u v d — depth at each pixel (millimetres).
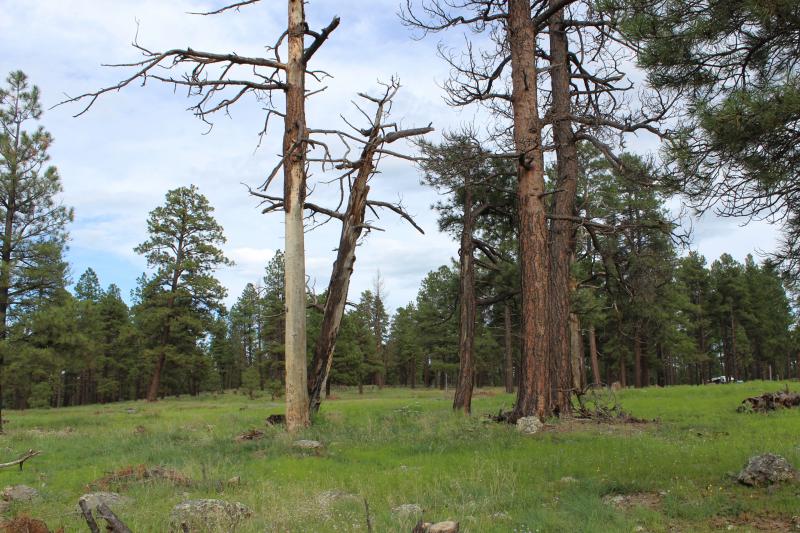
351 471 9812
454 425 15102
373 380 92438
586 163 28625
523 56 15602
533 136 15305
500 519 6582
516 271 24578
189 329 45062
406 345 77562
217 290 44719
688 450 10703
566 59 18109
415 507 6988
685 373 76250
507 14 16016
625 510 6895
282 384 48062
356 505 7262
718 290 58688
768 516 6418
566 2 14953
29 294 24234
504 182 21453
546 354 15430
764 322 59125
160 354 43875
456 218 23422
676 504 6910
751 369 76188
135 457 12156
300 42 16672
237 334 80125
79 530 6555
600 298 38125
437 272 57625
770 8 6738
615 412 16812
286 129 16547
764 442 11336
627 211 28109
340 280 18516
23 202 24391
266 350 49719
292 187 16312
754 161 7258
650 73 8250
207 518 6574
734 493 7492
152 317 42656
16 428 22062
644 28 7746
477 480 8469
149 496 8094
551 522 6270
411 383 88250
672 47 7734
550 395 15852
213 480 9008
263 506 7387
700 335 60531
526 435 13133
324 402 38219
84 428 21141
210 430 17344
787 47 7480
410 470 9664
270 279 49625
